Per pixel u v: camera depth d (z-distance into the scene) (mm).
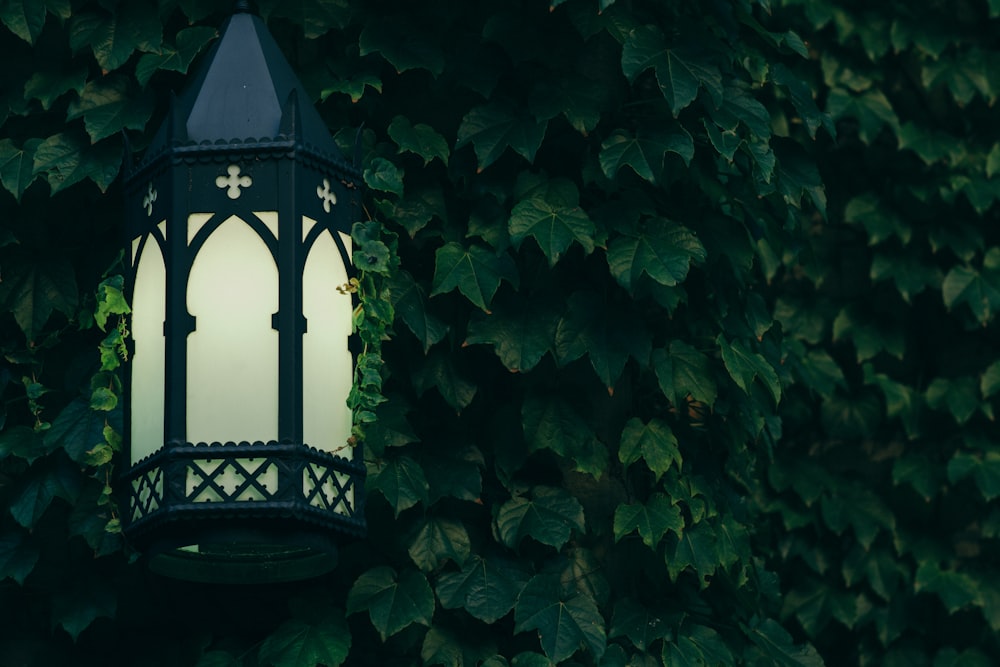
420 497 3930
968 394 5262
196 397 3305
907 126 5422
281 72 3559
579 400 4141
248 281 3342
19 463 4074
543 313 4078
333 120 4152
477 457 4078
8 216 4125
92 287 4086
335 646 3830
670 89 4004
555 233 3979
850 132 5449
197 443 3287
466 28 4262
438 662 3928
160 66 4035
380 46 4133
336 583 3984
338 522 3391
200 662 3867
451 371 4082
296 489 3287
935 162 5422
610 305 4113
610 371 4016
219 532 3293
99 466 3799
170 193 3373
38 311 4055
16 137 4141
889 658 5062
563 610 3947
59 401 4070
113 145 4082
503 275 4012
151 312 3426
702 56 4102
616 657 3998
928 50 5434
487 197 4125
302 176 3404
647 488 4195
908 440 5254
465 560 4004
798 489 5078
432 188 4133
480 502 4027
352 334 3535
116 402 3607
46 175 4086
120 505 3758
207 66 3543
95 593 3973
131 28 4102
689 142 4078
